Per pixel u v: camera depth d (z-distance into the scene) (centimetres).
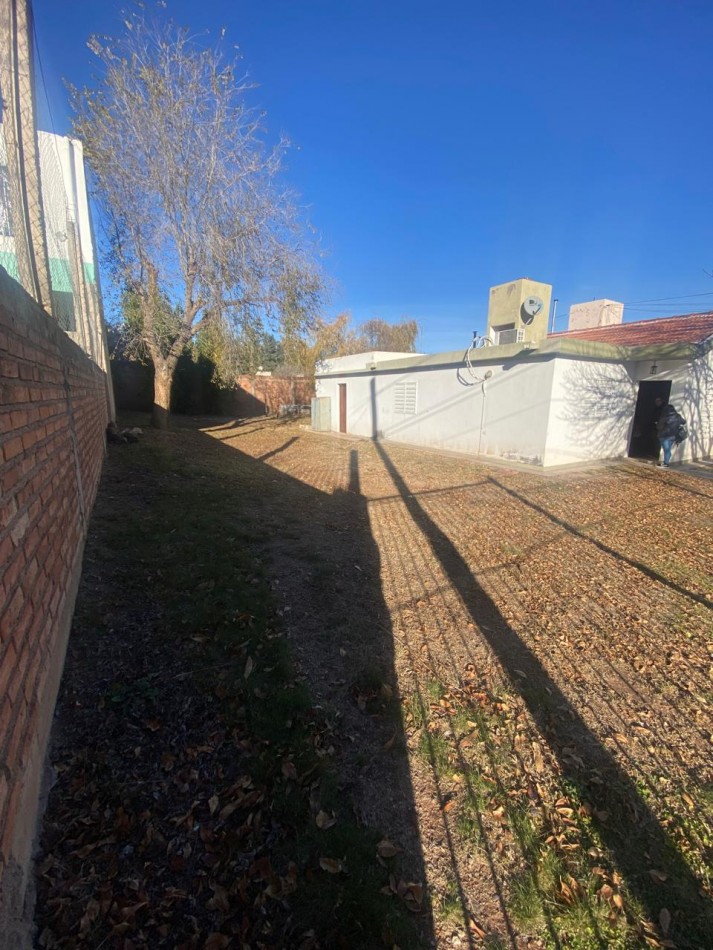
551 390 1038
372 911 161
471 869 180
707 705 276
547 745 242
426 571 461
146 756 218
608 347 1091
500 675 299
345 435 1817
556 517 663
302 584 409
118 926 153
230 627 325
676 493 816
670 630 358
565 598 408
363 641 329
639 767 230
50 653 233
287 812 196
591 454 1151
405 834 192
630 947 156
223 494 697
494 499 766
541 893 172
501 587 429
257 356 1512
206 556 440
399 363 1520
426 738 244
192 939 151
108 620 321
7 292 196
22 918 147
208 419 2202
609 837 194
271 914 160
